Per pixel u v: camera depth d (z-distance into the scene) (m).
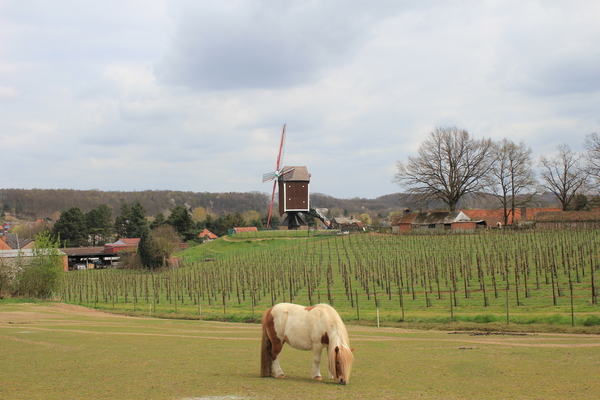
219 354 18.61
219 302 48.59
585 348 18.64
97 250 113.94
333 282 53.03
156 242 86.62
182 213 130.00
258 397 10.99
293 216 112.12
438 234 84.19
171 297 55.62
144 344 21.77
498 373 14.25
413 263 59.22
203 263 82.94
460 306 35.38
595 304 30.94
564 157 101.56
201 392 11.55
